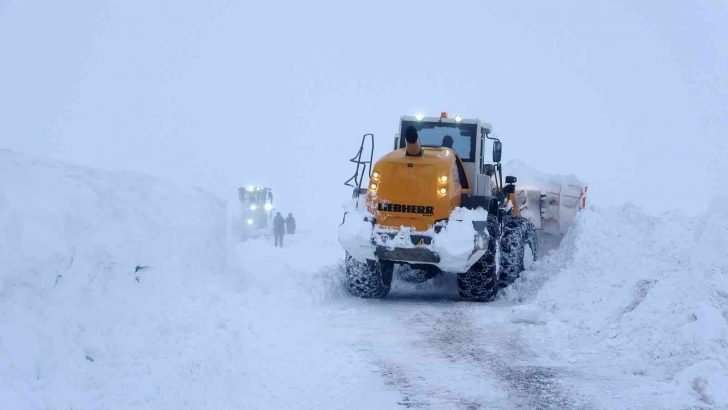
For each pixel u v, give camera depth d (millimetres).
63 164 13469
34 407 7137
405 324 13781
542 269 17844
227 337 10336
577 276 15398
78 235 10461
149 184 14195
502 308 15734
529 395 9047
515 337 12398
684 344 9820
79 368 8594
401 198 16219
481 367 10445
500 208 18062
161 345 9641
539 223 21359
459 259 15797
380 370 10344
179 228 13492
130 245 11508
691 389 8555
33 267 8984
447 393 9227
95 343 9094
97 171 13719
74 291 9703
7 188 10055
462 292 16812
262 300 14578
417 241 15992
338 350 11539
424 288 19344
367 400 8938
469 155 18172
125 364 8844
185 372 8688
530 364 10547
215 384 8781
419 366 10578
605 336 11641
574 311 13531
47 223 9766
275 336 11859
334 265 18188
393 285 19438
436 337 12578
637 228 17281
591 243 16859
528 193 21359
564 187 21141
